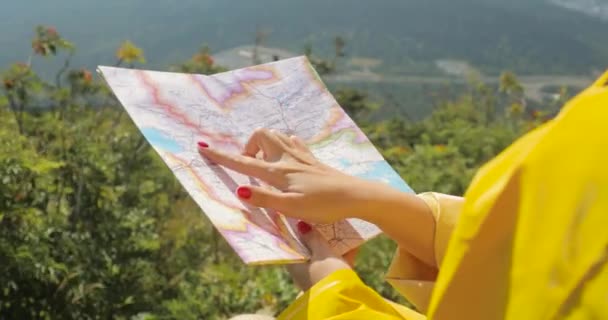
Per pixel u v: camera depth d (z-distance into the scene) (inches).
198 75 60.4
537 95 3786.9
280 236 48.5
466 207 31.1
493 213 29.6
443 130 547.5
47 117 199.9
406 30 7278.5
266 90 61.6
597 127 26.8
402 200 51.2
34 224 146.2
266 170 51.1
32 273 139.5
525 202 28.0
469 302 30.0
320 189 49.4
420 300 51.9
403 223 51.2
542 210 27.3
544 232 26.9
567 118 27.8
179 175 49.9
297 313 45.9
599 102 27.3
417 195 55.0
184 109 56.2
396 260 54.4
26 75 222.7
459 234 30.8
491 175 30.8
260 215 49.3
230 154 51.9
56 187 174.7
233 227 46.9
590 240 25.4
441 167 301.0
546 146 28.0
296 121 60.2
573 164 26.8
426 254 52.4
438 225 51.7
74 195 180.9
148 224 191.9
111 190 181.9
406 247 52.4
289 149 53.0
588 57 6747.1
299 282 48.5
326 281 46.1
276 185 50.8
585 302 24.8
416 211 51.6
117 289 164.1
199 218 243.6
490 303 29.3
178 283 191.5
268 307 184.4
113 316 160.7
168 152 51.6
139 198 206.4
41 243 145.3
